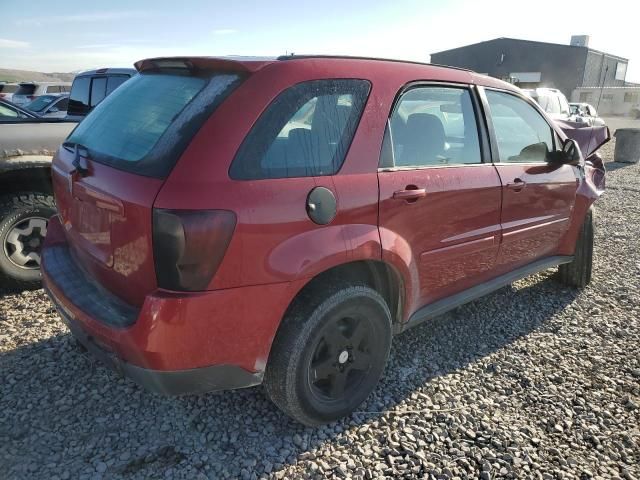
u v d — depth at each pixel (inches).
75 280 102.3
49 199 161.0
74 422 103.8
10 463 92.2
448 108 121.7
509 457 98.9
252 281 84.2
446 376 125.9
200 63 94.7
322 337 98.3
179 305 79.2
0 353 126.9
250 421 106.5
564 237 164.1
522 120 144.6
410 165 109.2
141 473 91.7
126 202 82.7
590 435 105.8
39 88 753.6
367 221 98.0
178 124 86.4
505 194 130.0
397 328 115.0
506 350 139.3
